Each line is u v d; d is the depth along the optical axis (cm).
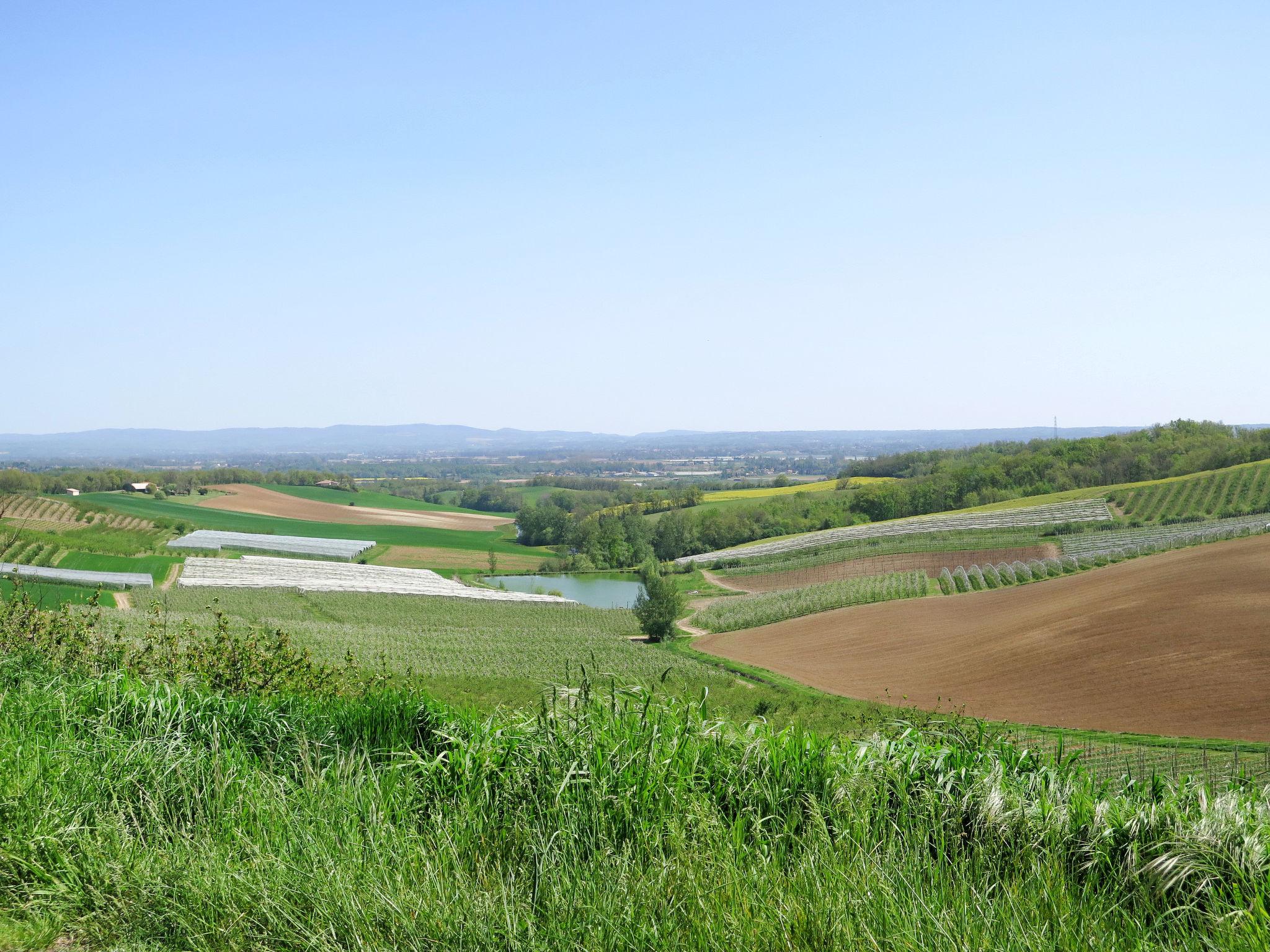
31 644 863
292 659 991
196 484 15675
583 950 340
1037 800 478
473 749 509
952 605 6506
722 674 5075
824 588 8425
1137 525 9869
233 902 373
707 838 414
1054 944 343
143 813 465
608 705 552
